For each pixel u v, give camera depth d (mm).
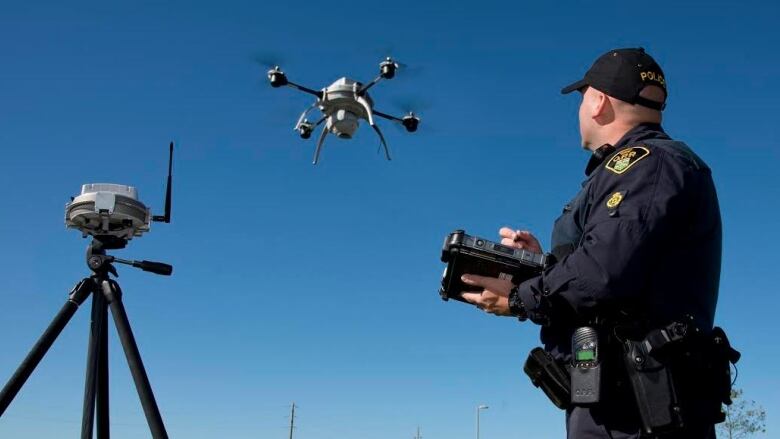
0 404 4059
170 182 4836
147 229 4738
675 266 2574
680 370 2463
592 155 2934
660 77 3043
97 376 4469
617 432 2504
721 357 2516
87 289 4449
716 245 2717
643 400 2436
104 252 4566
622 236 2477
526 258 2850
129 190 4664
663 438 2432
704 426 2469
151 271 4531
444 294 3006
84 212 4480
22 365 4172
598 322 2551
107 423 4488
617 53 3072
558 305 2623
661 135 2908
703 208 2652
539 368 2799
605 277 2457
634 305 2533
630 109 2996
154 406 4109
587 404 2496
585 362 2537
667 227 2521
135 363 4234
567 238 2871
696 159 2736
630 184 2588
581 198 2811
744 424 23250
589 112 3084
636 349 2480
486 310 2920
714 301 2709
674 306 2545
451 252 2893
